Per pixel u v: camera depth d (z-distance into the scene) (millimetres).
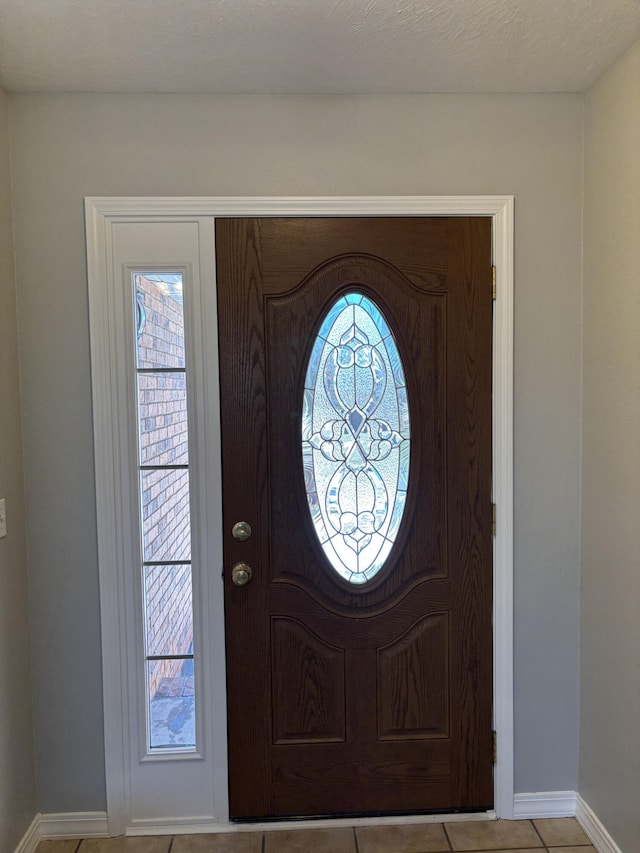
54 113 1797
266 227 1848
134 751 1893
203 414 1865
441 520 1927
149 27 1479
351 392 1909
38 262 1817
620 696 1700
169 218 1823
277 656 1919
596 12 1446
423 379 1899
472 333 1891
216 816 1909
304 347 1877
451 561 1926
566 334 1901
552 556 1927
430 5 1409
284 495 1901
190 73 1701
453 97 1848
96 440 1839
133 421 1867
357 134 1837
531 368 1902
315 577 1917
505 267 1868
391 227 1863
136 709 1891
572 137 1868
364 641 1932
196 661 1906
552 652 1934
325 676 1929
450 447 1911
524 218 1874
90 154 1808
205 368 1857
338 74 1719
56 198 1810
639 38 1559
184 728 1925
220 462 1878
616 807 1716
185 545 1901
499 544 1913
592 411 1843
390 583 1930
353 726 1933
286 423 1888
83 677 1882
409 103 1841
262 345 1867
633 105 1598
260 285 1856
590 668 1871
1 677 1688
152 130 1812
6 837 1691
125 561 1875
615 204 1694
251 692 1914
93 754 1888
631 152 1612
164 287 1857
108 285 1826
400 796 1931
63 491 1860
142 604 1904
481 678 1936
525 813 1928
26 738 1827
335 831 1889
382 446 1920
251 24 1476
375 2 1396
